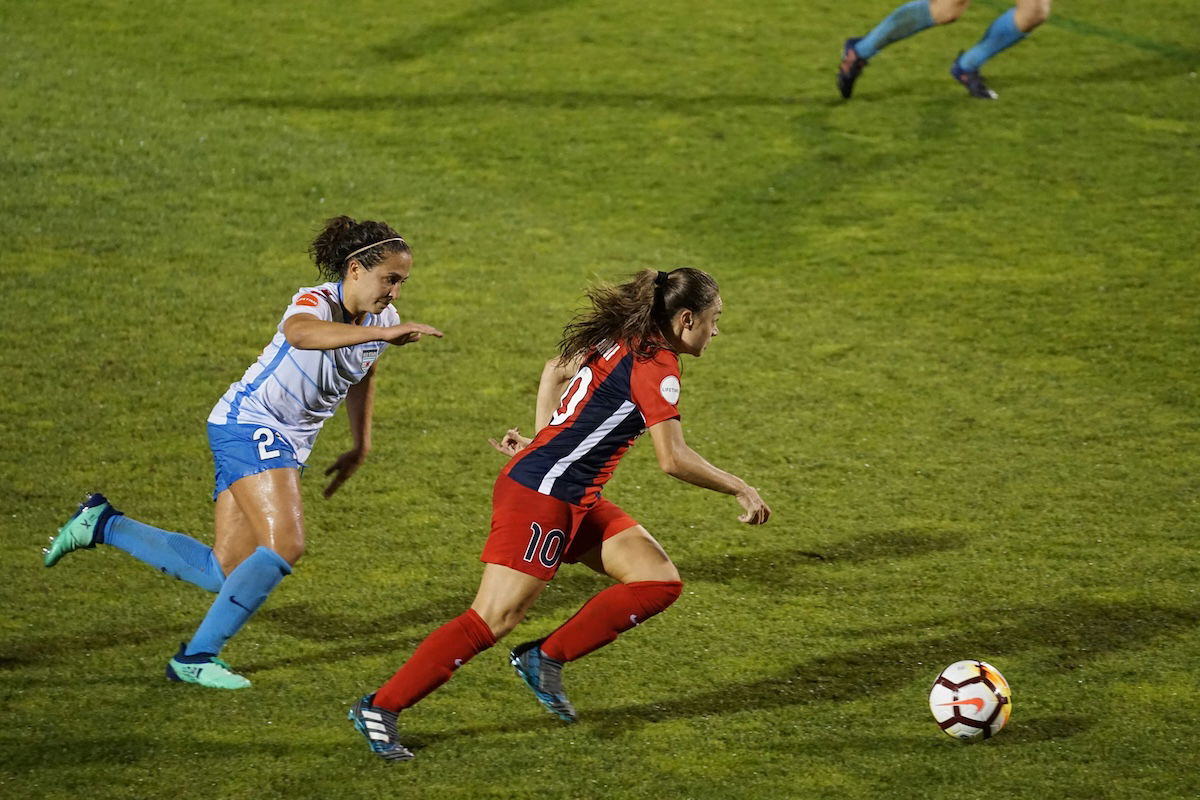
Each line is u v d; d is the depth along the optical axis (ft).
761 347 90.48
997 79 141.79
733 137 128.36
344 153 122.42
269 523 50.85
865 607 58.85
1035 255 105.50
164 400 80.23
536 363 87.56
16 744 46.75
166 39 145.89
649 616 48.98
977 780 45.75
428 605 58.65
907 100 136.56
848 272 102.83
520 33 153.17
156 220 107.24
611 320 48.14
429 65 143.64
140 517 66.69
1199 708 50.37
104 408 78.79
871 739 48.44
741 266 103.91
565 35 152.76
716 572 62.18
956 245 107.55
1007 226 110.93
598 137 128.06
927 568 62.44
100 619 56.54
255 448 51.60
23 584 59.21
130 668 52.60
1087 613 58.03
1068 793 44.96
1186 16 159.33
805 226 111.24
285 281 98.17
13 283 95.20
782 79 141.90
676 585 48.73
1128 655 54.44
